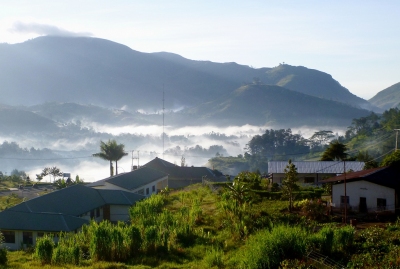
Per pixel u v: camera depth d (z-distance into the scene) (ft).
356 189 104.37
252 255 63.87
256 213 98.48
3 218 103.04
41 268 67.26
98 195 133.49
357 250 69.26
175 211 115.96
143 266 69.05
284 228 72.59
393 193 100.63
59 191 126.31
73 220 106.73
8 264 71.51
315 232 83.05
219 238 86.84
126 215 130.82
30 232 101.30
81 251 78.69
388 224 83.66
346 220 93.97
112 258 75.05
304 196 125.08
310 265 60.23
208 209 117.19
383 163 131.64
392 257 62.18
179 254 77.66
